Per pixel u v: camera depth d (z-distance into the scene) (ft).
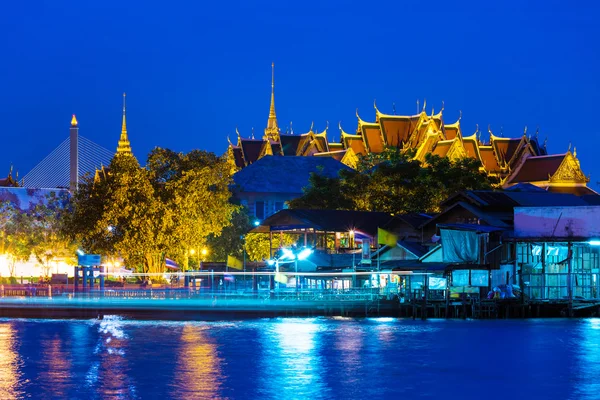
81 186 444.14
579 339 298.97
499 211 376.68
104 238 426.92
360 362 264.52
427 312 353.10
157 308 364.79
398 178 484.33
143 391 230.89
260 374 249.34
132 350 287.89
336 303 359.87
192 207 441.27
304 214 417.08
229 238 495.41
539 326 326.85
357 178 492.13
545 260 348.18
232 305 366.22
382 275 381.19
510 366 258.37
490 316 343.26
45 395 228.43
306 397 224.74
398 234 393.70
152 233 424.05
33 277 531.09
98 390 232.53
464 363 262.47
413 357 272.10
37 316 372.38
